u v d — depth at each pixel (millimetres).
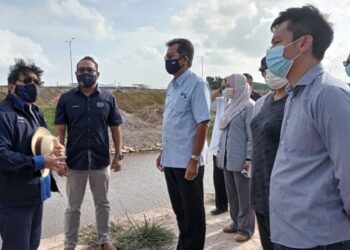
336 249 1907
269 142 2914
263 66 3334
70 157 4340
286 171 1983
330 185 1879
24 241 3186
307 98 1918
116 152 4750
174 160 3871
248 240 4695
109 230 5031
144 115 33062
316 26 1980
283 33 2049
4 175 3080
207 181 11672
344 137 1763
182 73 3846
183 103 3787
